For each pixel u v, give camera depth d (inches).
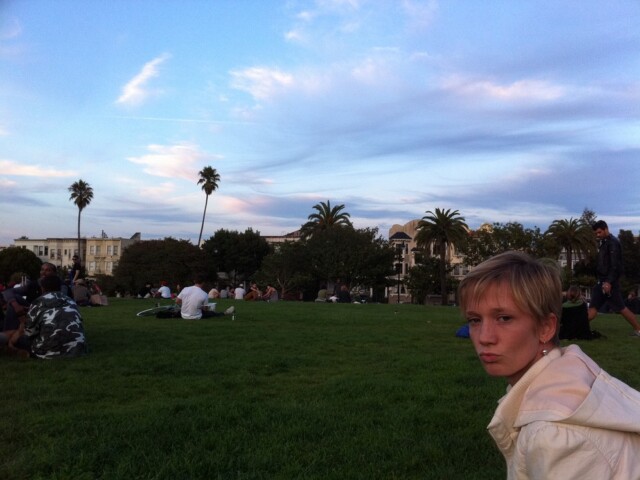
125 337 427.5
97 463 160.6
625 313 445.4
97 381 271.0
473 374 278.4
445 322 581.0
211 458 163.5
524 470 61.1
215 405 218.2
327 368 308.3
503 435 68.2
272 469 159.5
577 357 67.1
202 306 605.0
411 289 3216.0
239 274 3885.3
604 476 56.9
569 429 57.9
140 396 243.8
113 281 3447.3
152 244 3501.5
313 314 669.3
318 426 194.5
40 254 5221.5
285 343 400.8
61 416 202.4
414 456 168.4
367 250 2970.0
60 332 334.3
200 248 3732.8
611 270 442.0
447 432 191.6
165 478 151.9
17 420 199.3
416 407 219.8
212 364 312.8
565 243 2765.7
